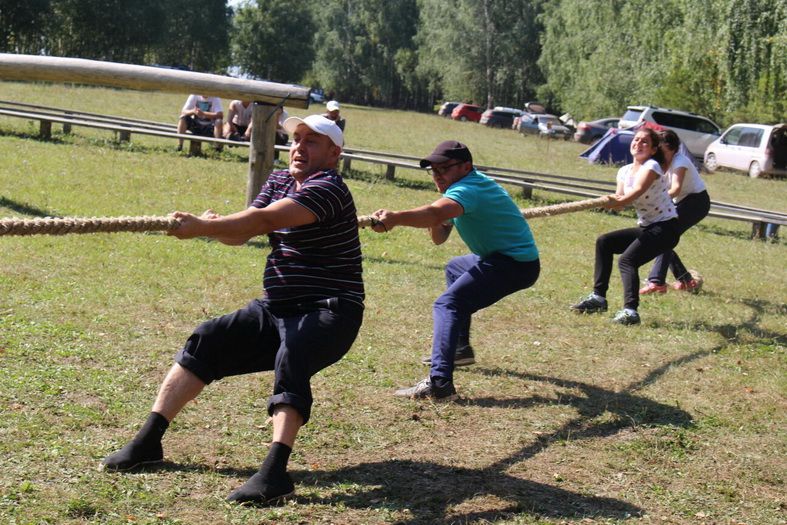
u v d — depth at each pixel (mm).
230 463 4457
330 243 4172
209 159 16188
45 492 3914
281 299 4211
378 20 84188
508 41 67062
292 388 4039
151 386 5398
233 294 7789
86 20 67500
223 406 5230
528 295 9117
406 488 4371
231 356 4277
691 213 8578
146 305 7160
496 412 5605
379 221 5039
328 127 4195
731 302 9664
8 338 5926
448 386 5555
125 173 13555
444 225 5961
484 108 64062
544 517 4156
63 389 5172
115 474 4160
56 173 12891
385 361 6426
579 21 48469
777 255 13594
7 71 9359
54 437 4516
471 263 6105
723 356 7250
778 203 21969
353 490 4301
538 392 6062
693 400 6082
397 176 17594
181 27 79375
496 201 5715
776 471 4949
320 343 4082
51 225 3643
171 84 9461
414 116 58688
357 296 4246
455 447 4988
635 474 4781
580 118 48938
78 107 28109
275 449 4066
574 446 5121
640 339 7668
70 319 6547
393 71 87125
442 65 70438
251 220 3922
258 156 9828
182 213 3852
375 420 5289
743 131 29641
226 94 9547
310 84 99750
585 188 17641
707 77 35312
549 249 12008
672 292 9984
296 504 4062
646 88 39062
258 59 85750
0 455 4238
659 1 37312
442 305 5730
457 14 68688
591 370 6664
